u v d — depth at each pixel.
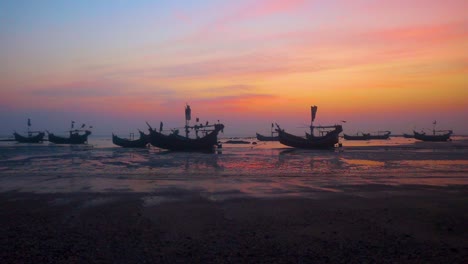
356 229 12.24
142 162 40.56
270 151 64.50
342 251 10.12
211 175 27.84
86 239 11.27
